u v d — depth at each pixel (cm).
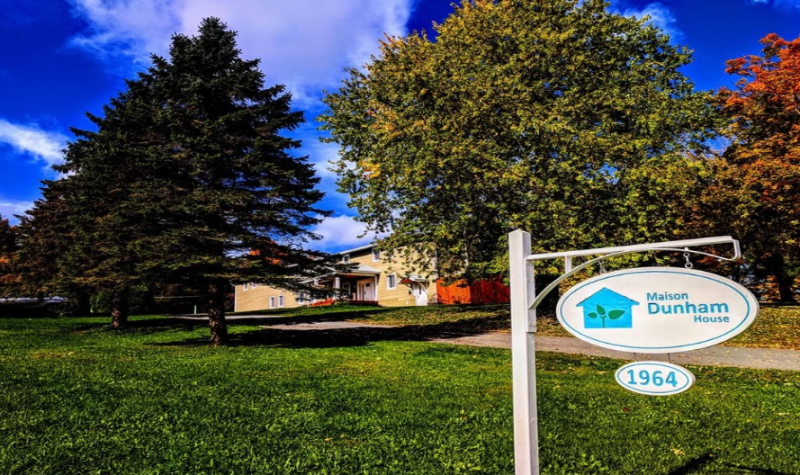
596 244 1739
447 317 2552
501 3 2092
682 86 2027
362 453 555
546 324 2058
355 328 2239
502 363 1249
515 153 1855
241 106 1711
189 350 1487
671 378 354
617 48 2022
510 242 391
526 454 366
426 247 2100
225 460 532
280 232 1659
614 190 1797
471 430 648
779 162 2039
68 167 2519
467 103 1753
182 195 1584
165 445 573
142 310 3909
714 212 2250
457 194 1811
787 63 2111
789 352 1419
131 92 2142
